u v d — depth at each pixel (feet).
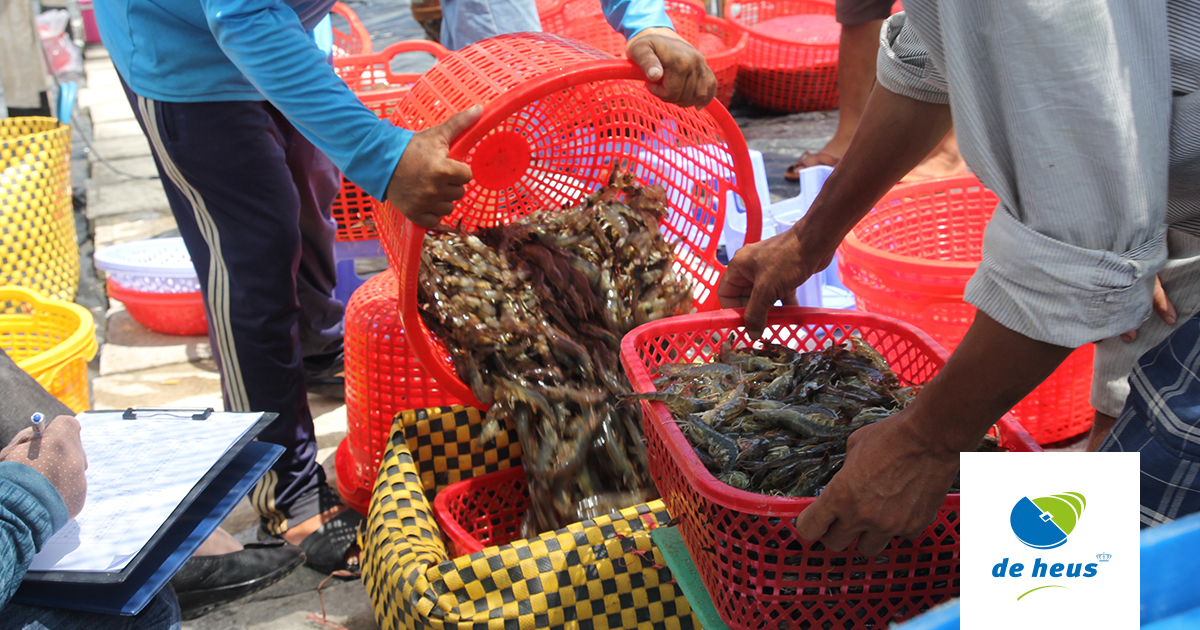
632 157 7.30
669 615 5.16
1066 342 3.06
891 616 3.90
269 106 7.16
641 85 6.61
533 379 6.29
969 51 3.04
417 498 5.78
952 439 3.36
